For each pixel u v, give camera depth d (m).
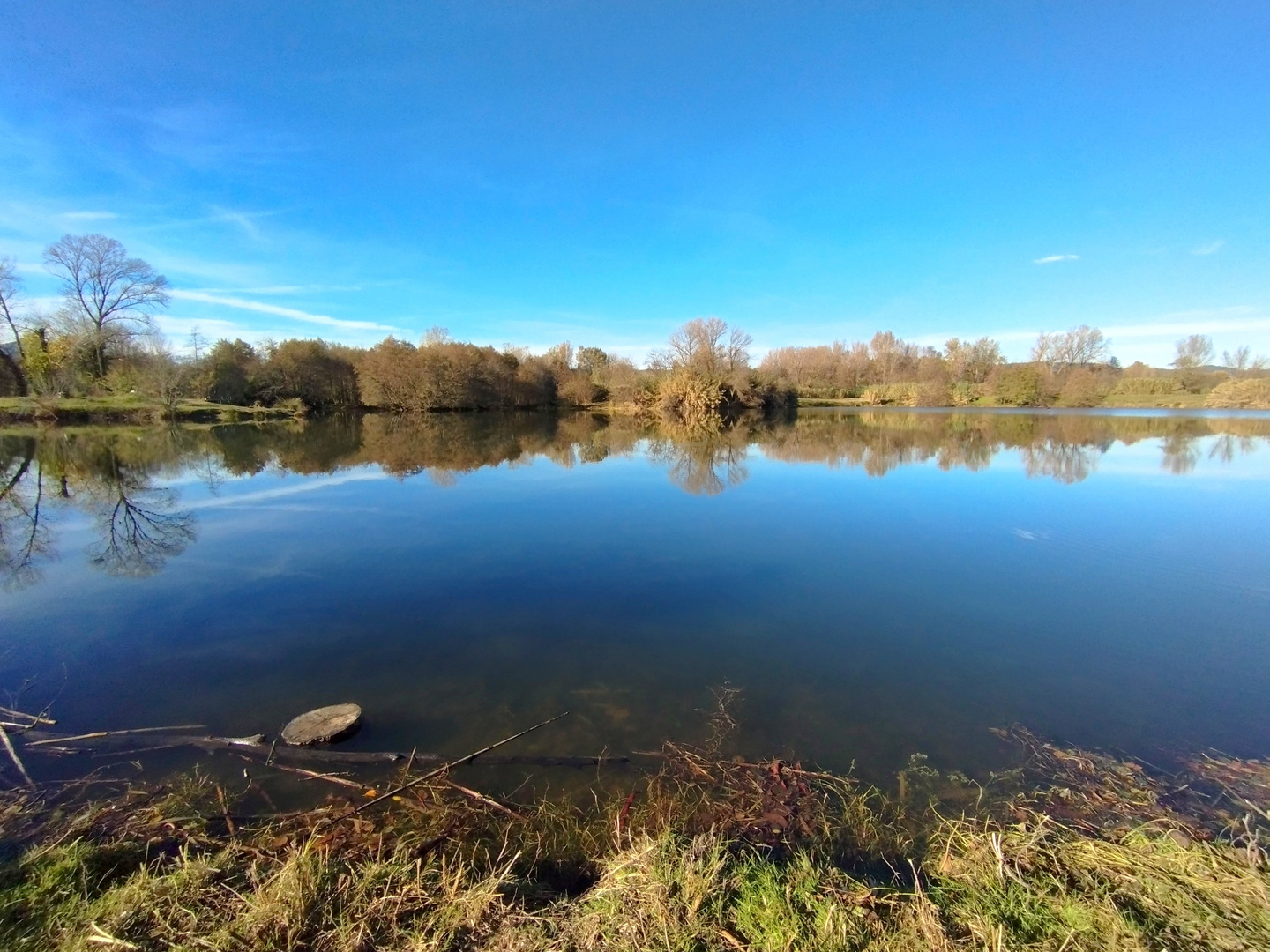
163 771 4.06
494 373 47.59
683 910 2.70
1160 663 5.73
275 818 3.52
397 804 3.72
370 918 2.64
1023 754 4.32
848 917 2.69
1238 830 3.43
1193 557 9.03
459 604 7.30
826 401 61.59
